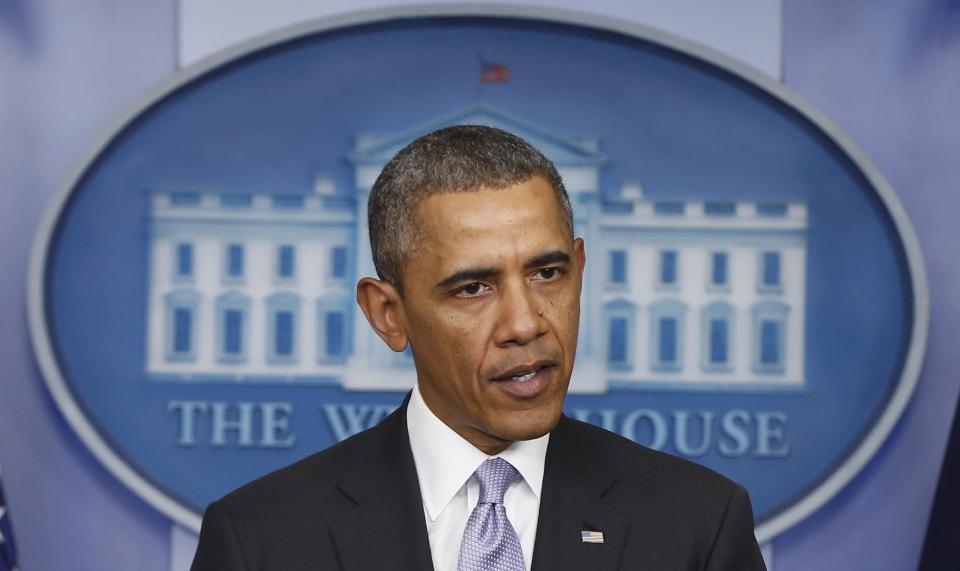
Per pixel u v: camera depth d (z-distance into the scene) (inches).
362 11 320.8
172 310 320.5
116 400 318.7
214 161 321.7
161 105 321.4
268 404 320.5
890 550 320.5
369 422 320.5
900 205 317.1
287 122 323.3
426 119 324.2
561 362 149.6
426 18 323.3
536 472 164.7
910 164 323.6
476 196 147.0
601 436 182.1
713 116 323.6
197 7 323.9
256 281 321.1
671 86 323.9
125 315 319.6
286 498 170.1
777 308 321.7
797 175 323.0
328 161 323.3
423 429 167.2
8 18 320.2
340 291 321.7
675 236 322.0
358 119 323.9
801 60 325.4
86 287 318.7
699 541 167.3
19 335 316.5
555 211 149.9
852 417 320.2
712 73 323.9
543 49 324.8
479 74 324.5
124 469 314.5
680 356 321.1
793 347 321.4
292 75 323.3
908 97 324.2
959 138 323.0
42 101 320.5
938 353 320.2
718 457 320.2
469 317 148.8
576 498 166.7
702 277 322.0
